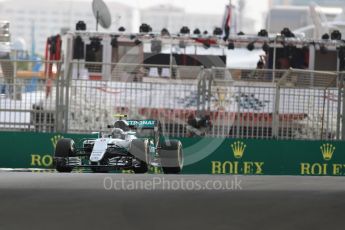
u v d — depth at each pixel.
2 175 50.00
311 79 72.62
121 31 89.31
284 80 71.56
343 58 86.88
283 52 86.94
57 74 70.25
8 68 70.38
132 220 32.59
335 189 44.50
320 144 65.94
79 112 71.06
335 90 71.31
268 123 71.94
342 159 66.00
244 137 71.94
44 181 46.03
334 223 32.91
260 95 71.94
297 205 37.62
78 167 55.47
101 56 86.50
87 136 65.00
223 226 31.66
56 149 56.38
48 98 70.81
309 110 71.81
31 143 65.31
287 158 65.81
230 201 38.50
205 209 35.84
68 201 37.59
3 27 90.19
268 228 31.45
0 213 33.88
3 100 70.44
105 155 55.34
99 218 32.94
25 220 32.25
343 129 70.06
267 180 49.50
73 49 86.50
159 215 33.91
